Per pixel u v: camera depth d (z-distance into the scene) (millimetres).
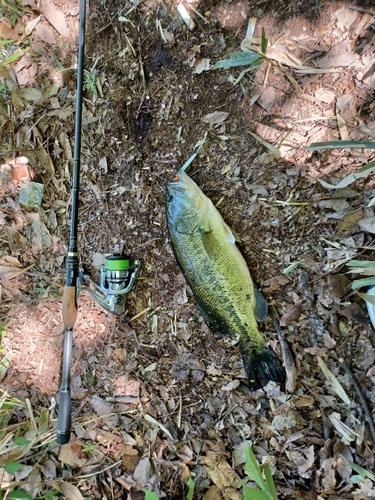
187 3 711
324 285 692
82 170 798
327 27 652
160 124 749
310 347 702
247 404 735
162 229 762
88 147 792
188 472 743
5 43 808
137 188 770
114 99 770
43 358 826
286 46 671
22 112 817
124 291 740
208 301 709
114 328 802
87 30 776
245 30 688
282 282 711
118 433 783
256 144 706
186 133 735
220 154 722
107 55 768
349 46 647
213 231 681
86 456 784
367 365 677
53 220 817
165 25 728
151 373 784
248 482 717
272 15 673
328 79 664
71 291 628
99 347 807
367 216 660
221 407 747
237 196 720
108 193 789
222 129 718
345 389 687
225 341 745
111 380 797
